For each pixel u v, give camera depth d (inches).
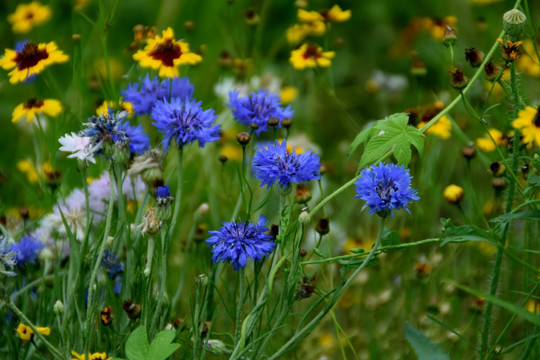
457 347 41.1
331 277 39.5
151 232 35.4
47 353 37.5
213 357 39.3
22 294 38.4
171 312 38.5
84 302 37.5
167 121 36.3
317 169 35.7
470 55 38.5
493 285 37.4
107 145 35.8
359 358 41.4
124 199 39.1
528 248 39.8
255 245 35.5
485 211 43.9
